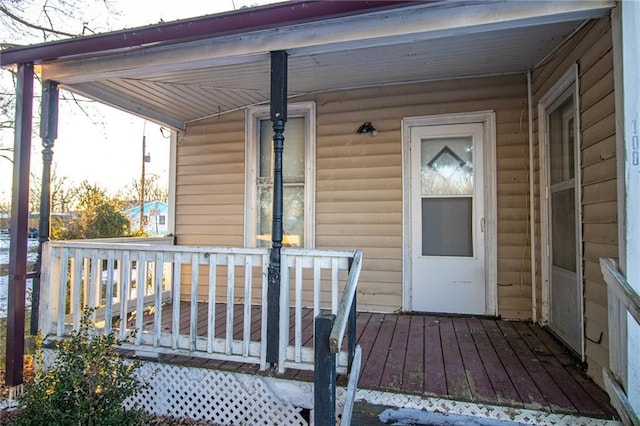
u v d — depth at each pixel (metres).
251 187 4.69
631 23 2.07
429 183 4.11
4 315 5.88
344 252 2.50
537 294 3.70
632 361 2.03
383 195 4.21
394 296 4.16
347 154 4.33
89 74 3.15
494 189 3.90
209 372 2.71
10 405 2.90
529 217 3.81
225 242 4.81
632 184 2.07
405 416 2.29
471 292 3.98
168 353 2.83
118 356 2.55
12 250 3.04
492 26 2.35
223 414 2.67
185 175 5.00
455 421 2.22
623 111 2.10
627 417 1.92
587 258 2.60
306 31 2.58
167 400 2.81
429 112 4.09
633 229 2.06
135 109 4.34
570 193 2.97
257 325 3.74
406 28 2.41
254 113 4.66
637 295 1.89
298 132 4.55
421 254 4.11
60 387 2.21
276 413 2.56
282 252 2.61
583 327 2.63
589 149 2.58
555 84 3.15
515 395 2.24
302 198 4.53
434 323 3.73
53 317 3.21
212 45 2.79
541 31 2.78
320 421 1.83
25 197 3.11
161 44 2.85
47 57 3.03
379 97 4.23
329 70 3.69
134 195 18.27
